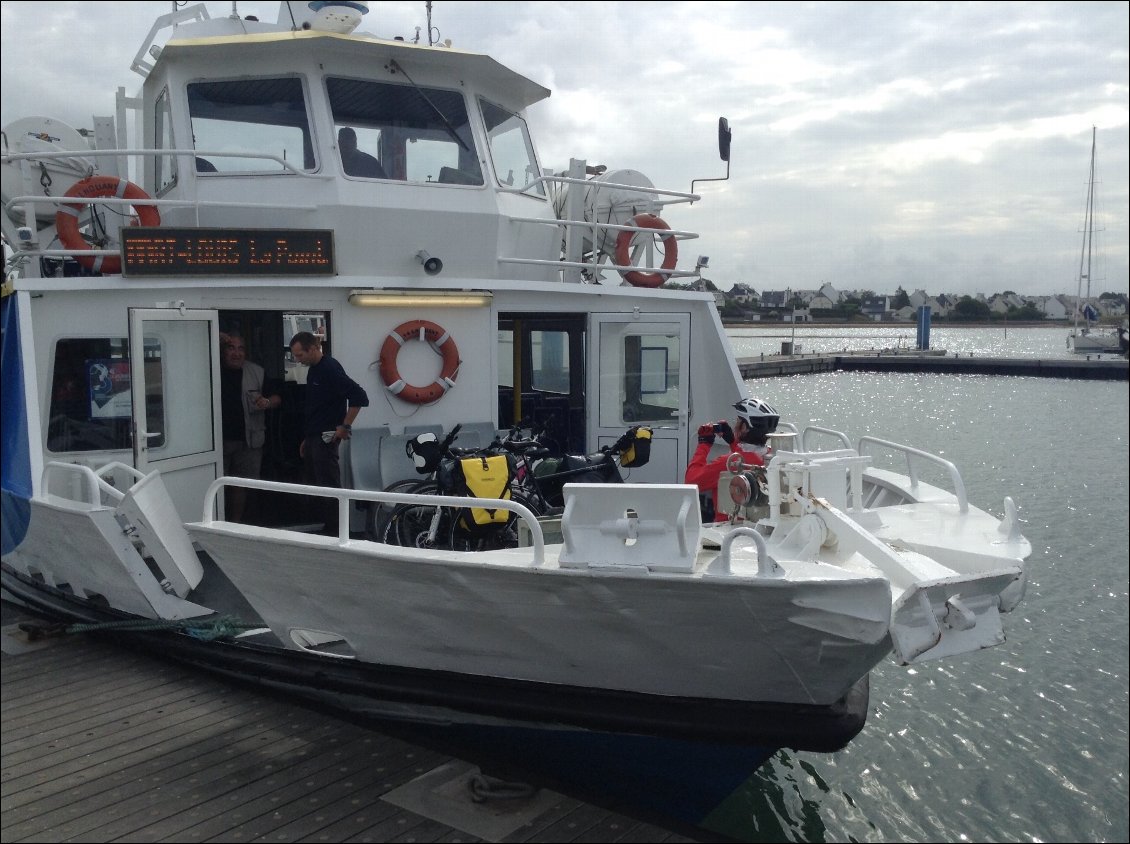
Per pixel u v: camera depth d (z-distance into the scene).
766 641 3.98
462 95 7.05
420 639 4.79
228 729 5.50
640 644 4.23
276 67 6.71
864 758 7.47
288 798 4.76
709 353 7.33
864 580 3.64
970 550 4.34
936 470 20.20
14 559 7.06
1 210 6.69
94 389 6.18
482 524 5.14
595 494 4.00
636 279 7.50
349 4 6.66
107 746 5.29
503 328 8.80
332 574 4.75
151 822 4.54
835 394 38.97
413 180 6.89
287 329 12.66
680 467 7.27
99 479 5.49
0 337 6.39
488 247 6.93
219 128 6.84
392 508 6.23
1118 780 7.12
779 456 4.64
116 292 6.12
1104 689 8.68
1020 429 27.17
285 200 6.59
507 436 6.43
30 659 6.57
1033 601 11.14
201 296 6.31
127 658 6.58
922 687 8.80
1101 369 46.78
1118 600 11.12
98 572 5.91
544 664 4.55
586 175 8.55
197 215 6.40
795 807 6.77
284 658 5.47
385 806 4.69
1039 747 7.66
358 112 6.81
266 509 8.09
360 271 6.64
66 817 4.58
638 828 4.54
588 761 4.87
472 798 4.74
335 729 5.49
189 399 6.34
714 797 4.92
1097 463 20.97
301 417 8.55
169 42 6.58
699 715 4.39
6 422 6.28
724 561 3.85
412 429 6.75
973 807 6.79
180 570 5.47
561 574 4.04
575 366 8.23
